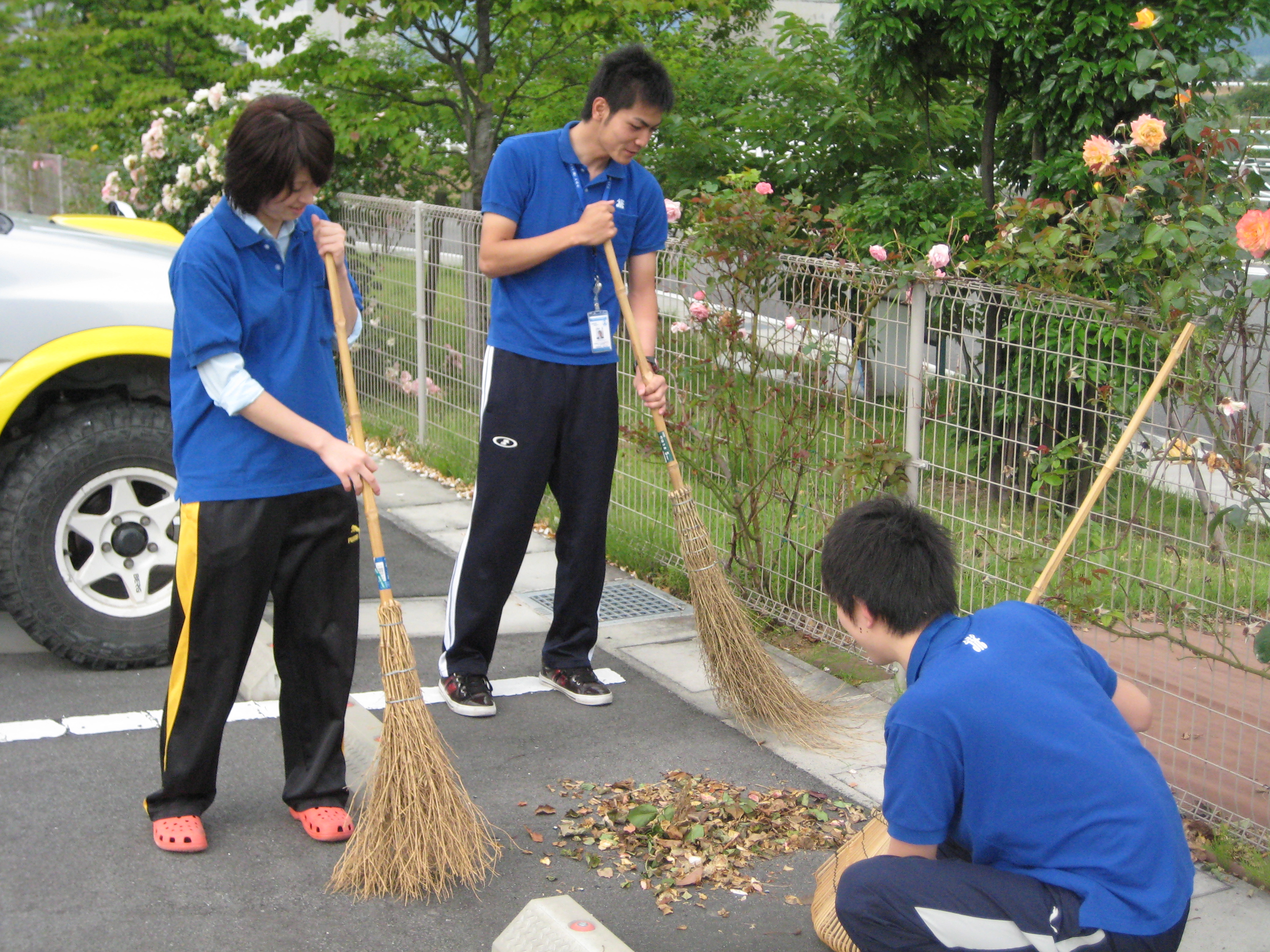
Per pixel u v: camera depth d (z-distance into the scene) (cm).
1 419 391
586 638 418
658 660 448
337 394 312
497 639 459
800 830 328
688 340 487
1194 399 325
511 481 387
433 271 686
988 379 396
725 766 365
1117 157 357
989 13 595
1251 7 531
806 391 448
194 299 275
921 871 216
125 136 1108
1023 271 369
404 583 521
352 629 313
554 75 870
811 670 441
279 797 336
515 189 374
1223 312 312
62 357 397
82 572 413
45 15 1239
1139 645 375
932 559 224
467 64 844
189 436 289
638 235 398
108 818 318
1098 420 396
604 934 258
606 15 747
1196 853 316
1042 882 208
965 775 210
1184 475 344
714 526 507
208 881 293
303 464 295
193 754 301
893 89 664
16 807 321
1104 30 539
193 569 290
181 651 295
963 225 617
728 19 1121
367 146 798
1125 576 351
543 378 382
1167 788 215
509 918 285
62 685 404
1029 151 659
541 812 333
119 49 1216
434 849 293
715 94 864
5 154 1700
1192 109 337
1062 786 205
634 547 554
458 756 368
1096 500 313
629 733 387
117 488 412
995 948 207
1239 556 325
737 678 382
